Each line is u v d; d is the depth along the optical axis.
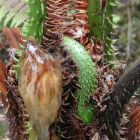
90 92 0.54
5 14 0.89
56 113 0.45
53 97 0.45
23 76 0.45
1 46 0.68
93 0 0.56
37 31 0.56
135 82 0.50
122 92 0.51
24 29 0.60
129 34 1.34
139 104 0.60
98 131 0.55
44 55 0.45
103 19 0.57
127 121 0.58
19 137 0.57
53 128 0.48
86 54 0.54
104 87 0.55
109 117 0.53
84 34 0.57
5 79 0.57
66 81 0.53
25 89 0.45
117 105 0.52
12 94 0.56
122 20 1.39
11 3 0.91
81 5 0.57
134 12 1.40
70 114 0.54
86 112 0.55
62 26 0.56
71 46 0.53
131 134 0.58
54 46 0.55
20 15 0.89
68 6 0.56
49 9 0.56
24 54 0.45
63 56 0.54
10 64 0.57
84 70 0.54
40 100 0.44
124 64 0.57
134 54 1.31
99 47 0.57
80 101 0.54
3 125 0.72
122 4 1.41
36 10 0.56
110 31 0.58
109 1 0.57
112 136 0.54
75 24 0.57
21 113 0.56
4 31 0.69
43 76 0.44
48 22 0.56
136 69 0.50
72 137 0.55
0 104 0.62
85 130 0.55
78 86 0.54
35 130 0.46
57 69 0.45
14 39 0.68
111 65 0.57
